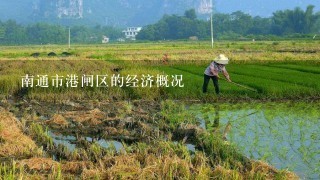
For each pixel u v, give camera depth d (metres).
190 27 172.62
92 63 36.19
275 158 10.25
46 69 28.12
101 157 9.88
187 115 14.98
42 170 8.97
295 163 9.88
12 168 8.89
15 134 11.17
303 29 150.00
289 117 15.09
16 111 16.30
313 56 39.91
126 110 16.12
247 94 19.27
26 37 176.25
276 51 54.88
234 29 167.50
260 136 12.32
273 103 18.14
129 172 8.42
